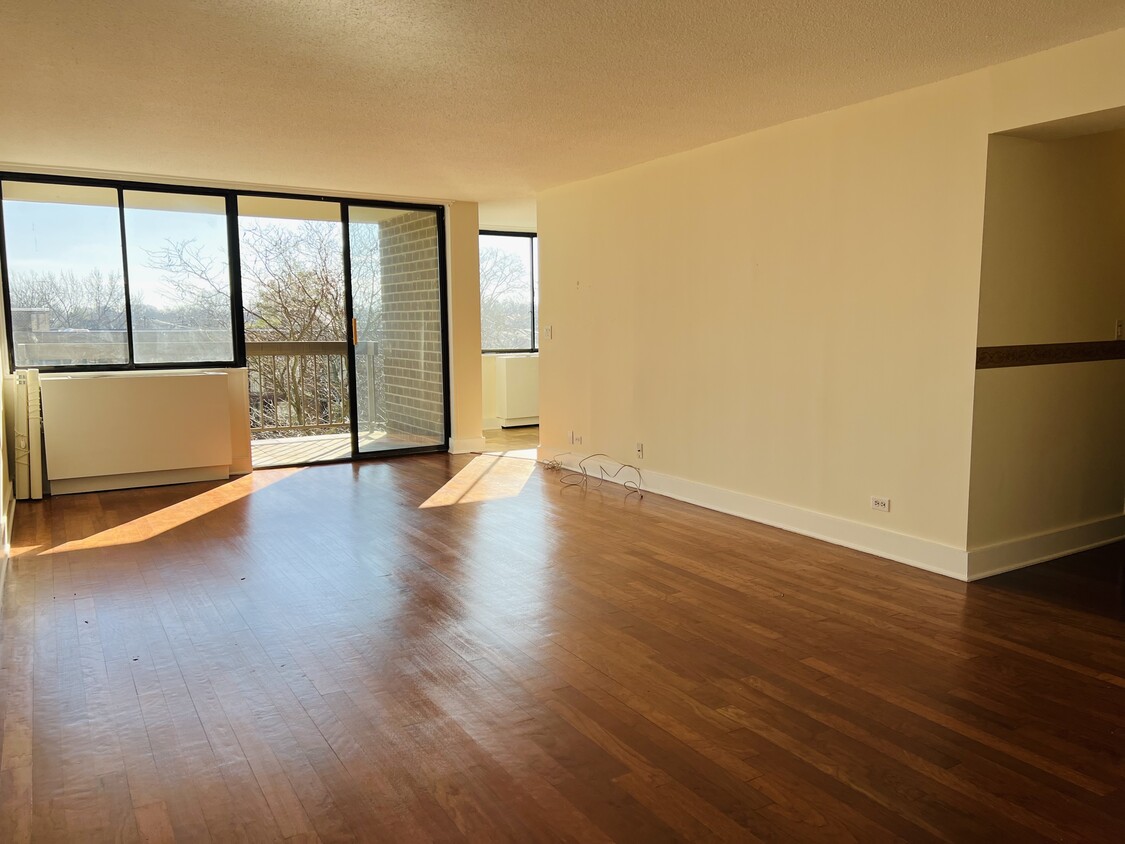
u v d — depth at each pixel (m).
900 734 2.39
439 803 2.06
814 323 4.45
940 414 3.83
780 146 4.56
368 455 7.34
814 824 1.96
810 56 3.35
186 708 2.59
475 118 4.36
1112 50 3.07
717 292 5.10
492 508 5.38
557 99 4.00
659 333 5.64
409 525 4.93
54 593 3.71
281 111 4.20
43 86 3.74
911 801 2.05
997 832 1.92
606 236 6.08
